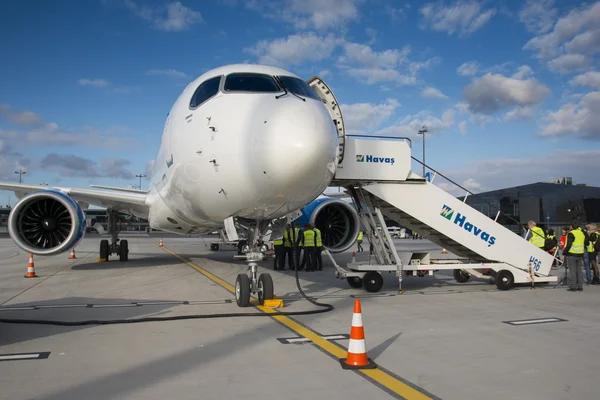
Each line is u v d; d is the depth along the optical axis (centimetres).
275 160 649
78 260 1900
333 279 1249
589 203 3831
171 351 526
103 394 391
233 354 514
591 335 610
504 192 4603
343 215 1498
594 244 1216
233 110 729
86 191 1312
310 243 1469
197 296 943
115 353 518
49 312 769
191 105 845
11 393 394
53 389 404
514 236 1108
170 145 909
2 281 1188
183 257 2056
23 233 1233
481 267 1051
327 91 984
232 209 775
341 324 667
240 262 1777
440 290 1053
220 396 387
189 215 1002
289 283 1159
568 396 391
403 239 5512
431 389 405
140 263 1728
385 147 1027
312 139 653
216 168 718
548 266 1130
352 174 995
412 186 1055
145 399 380
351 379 430
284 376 438
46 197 1218
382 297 941
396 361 489
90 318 717
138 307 816
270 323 675
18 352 522
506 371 457
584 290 1070
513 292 1028
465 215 1079
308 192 696
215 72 845
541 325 671
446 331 630
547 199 4331
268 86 773
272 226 863
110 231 1752
